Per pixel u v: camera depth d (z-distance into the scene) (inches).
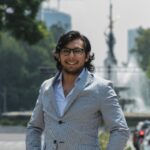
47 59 5738.2
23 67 5580.7
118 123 299.6
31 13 2539.4
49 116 301.4
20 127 2361.0
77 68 304.7
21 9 2511.1
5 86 5506.9
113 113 300.2
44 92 306.2
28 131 314.0
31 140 311.9
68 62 303.7
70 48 303.4
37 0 2522.1
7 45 5580.7
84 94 298.8
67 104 297.3
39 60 5698.8
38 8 2546.8
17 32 2536.9
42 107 308.8
